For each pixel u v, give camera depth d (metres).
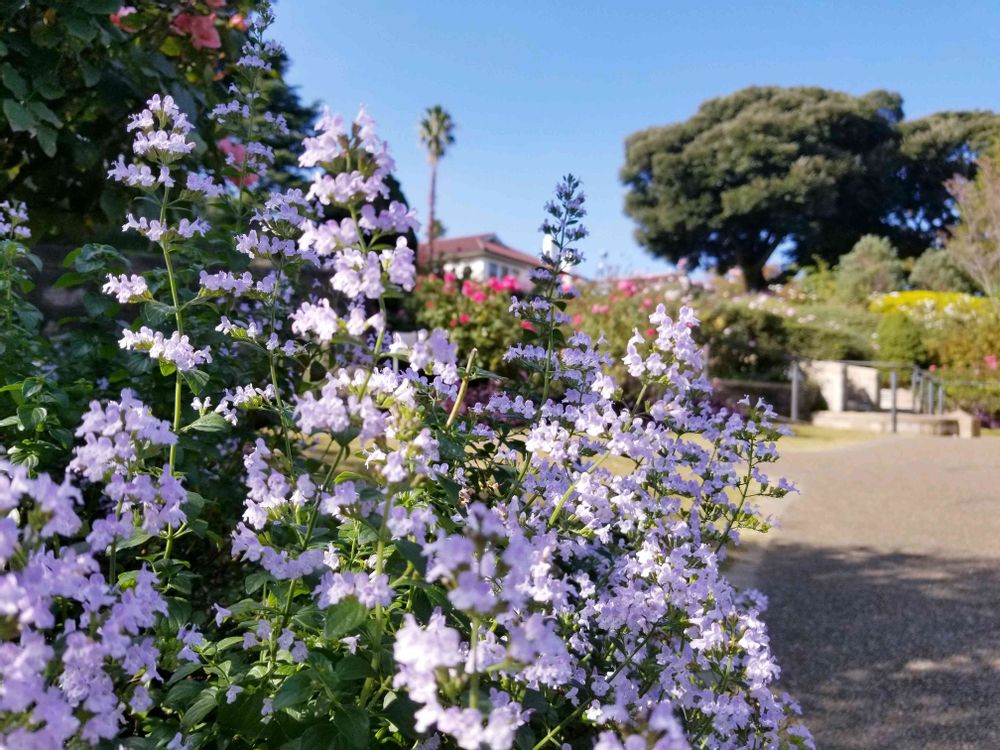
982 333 15.62
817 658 3.36
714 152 36.31
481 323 9.70
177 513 1.65
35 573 1.15
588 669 2.10
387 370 1.83
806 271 36.47
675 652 2.16
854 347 16.22
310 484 1.75
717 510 2.79
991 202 22.94
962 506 6.48
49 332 4.43
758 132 35.59
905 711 2.93
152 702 1.55
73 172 4.59
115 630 1.28
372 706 1.64
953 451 10.20
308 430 1.55
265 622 1.72
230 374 3.16
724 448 2.84
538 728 2.08
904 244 37.53
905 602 4.05
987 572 4.61
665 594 2.06
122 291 2.21
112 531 1.47
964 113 37.28
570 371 2.63
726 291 19.64
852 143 37.50
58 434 2.16
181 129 2.53
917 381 15.29
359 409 1.59
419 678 1.25
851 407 15.13
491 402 2.51
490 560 1.24
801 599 4.05
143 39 4.70
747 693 2.18
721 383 13.24
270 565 1.70
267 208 2.44
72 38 4.02
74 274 2.81
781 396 14.23
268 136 3.59
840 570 4.57
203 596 2.79
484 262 50.78
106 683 1.29
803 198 33.88
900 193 36.75
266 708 1.59
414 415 1.66
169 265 2.31
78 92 4.43
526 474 2.42
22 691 1.05
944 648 3.49
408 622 1.25
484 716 1.22
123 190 4.46
